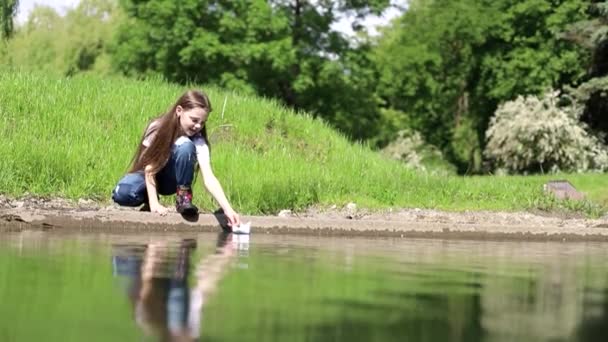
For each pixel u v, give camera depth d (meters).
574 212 8.30
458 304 2.10
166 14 24.80
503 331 1.71
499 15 29.86
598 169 24.95
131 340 1.48
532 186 9.43
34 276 2.35
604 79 24.25
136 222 4.77
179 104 4.73
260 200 6.74
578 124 25.52
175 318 1.71
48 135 8.59
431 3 32.22
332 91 26.66
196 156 4.77
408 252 3.92
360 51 26.62
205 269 2.70
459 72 31.50
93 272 2.49
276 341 1.51
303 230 5.18
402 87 31.89
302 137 10.88
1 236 4.02
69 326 1.60
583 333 1.72
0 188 6.36
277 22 24.47
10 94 9.44
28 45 37.38
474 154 32.56
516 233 5.65
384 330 1.68
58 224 4.75
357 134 27.47
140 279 2.35
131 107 10.03
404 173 9.58
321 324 1.71
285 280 2.46
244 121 10.75
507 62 30.16
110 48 27.70
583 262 3.68
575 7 28.70
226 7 25.17
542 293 2.42
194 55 24.84
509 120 25.36
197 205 6.31
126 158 7.92
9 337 1.48
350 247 4.11
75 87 10.42
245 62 24.72
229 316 1.76
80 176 6.93
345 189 8.22
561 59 28.97
